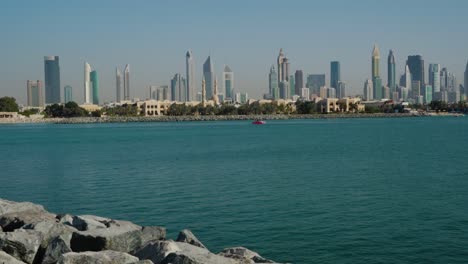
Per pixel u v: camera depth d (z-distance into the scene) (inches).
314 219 1342.3
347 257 1029.2
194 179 2160.4
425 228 1240.2
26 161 3169.3
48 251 754.8
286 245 1110.4
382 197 1662.2
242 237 1178.0
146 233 849.5
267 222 1314.0
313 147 4084.6
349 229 1235.2
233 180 2112.5
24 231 794.8
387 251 1064.2
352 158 3095.5
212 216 1396.4
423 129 7332.7
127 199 1688.0
